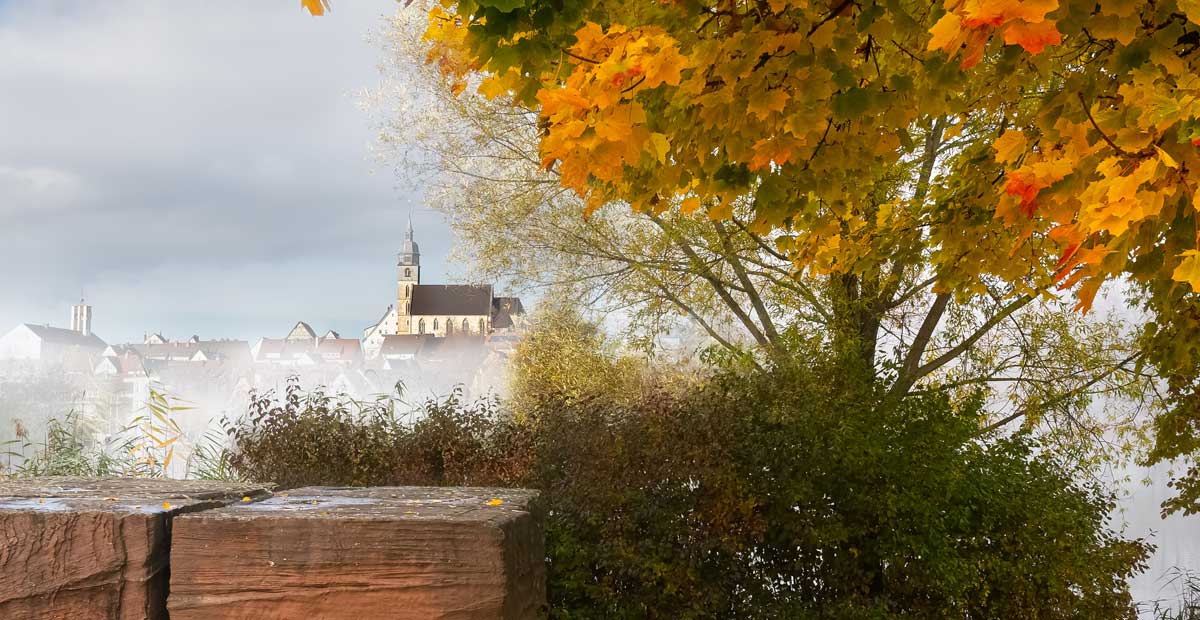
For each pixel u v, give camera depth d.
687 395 4.75
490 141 8.63
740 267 7.42
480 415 5.32
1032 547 4.37
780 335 6.21
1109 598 4.77
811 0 1.94
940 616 4.24
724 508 3.96
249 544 1.36
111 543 1.36
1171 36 1.76
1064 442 7.11
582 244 8.62
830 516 4.23
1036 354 7.17
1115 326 7.02
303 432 5.36
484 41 1.50
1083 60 2.23
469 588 1.32
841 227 3.89
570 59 1.48
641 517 3.96
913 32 2.03
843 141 2.20
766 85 1.89
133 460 5.57
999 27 1.23
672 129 2.11
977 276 3.50
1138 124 1.60
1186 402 5.45
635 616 3.85
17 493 1.64
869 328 6.97
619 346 8.69
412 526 1.33
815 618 4.06
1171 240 1.90
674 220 7.59
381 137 8.67
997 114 3.73
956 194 3.42
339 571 1.34
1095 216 1.49
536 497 1.67
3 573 1.37
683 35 1.94
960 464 4.59
